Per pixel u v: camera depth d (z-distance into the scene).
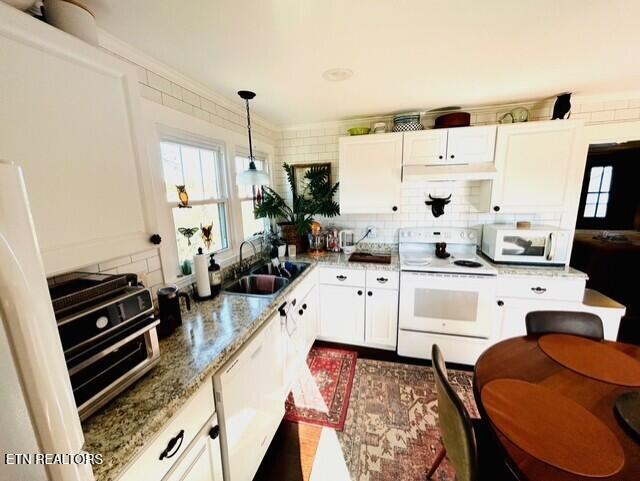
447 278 2.21
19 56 0.64
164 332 1.22
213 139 1.93
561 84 1.91
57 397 0.42
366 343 2.62
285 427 1.72
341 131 2.84
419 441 1.60
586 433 0.84
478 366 1.21
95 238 0.84
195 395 0.93
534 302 2.14
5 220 0.36
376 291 2.45
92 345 0.74
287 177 3.02
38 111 0.68
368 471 1.43
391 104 2.28
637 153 2.37
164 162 1.59
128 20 1.09
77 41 0.77
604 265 2.63
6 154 0.63
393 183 2.49
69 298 0.76
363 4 1.03
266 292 2.16
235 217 2.21
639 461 0.75
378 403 1.90
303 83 1.78
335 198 2.97
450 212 2.72
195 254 1.78
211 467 1.01
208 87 1.82
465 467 0.88
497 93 2.06
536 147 2.15
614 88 2.01
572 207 2.40
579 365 1.17
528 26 1.20
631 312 2.70
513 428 0.87
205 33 1.20
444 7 1.06
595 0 1.03
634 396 0.97
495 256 2.29
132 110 0.97
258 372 1.37
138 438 0.70
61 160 0.74
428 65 1.56
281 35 1.23
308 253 2.87
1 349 0.36
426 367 2.31
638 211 2.46
